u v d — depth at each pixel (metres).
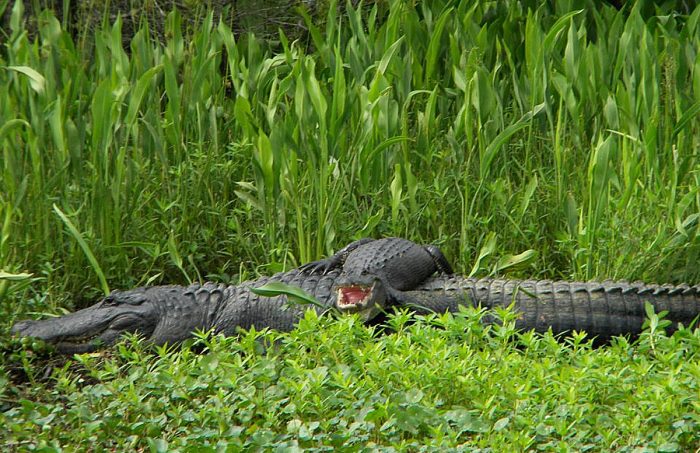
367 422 8.41
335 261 13.55
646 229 13.43
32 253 13.41
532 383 8.91
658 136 14.96
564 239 13.95
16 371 11.38
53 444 8.38
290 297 11.06
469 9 18.55
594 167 13.64
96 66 15.98
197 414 8.72
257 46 17.20
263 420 8.80
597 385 8.85
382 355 9.57
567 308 12.24
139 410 8.92
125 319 12.27
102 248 13.72
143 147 15.54
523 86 17.25
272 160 14.24
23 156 14.06
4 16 20.23
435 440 8.05
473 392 8.82
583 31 16.69
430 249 13.79
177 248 14.58
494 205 14.93
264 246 14.90
